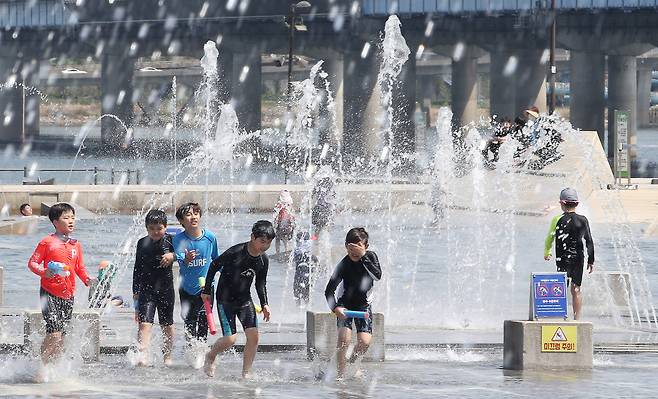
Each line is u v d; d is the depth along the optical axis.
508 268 69.75
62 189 127.31
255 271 35.38
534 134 118.94
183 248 38.03
